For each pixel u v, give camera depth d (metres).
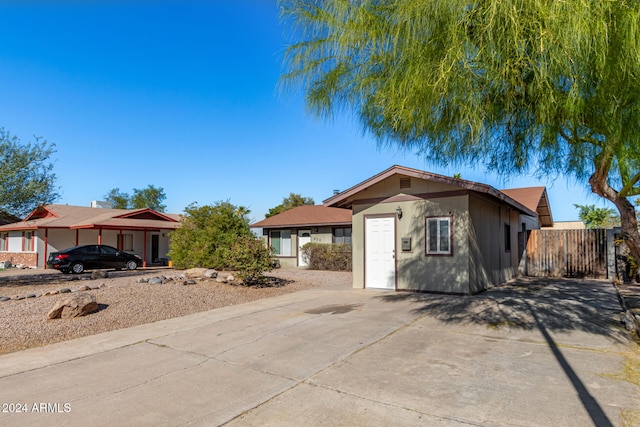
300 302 10.23
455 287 10.76
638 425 3.45
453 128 5.05
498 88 4.48
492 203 12.84
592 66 3.83
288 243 24.09
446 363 5.20
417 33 4.27
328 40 5.10
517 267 16.03
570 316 7.79
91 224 21.09
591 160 5.30
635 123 4.13
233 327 7.55
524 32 3.84
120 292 10.44
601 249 15.07
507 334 6.59
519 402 3.98
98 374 5.09
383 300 10.17
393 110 4.89
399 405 3.97
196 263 18.52
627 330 6.67
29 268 23.31
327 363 5.33
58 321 7.76
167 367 5.33
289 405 4.05
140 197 64.19
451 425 3.54
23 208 14.83
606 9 3.54
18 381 4.87
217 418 3.80
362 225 12.67
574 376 4.64
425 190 11.47
